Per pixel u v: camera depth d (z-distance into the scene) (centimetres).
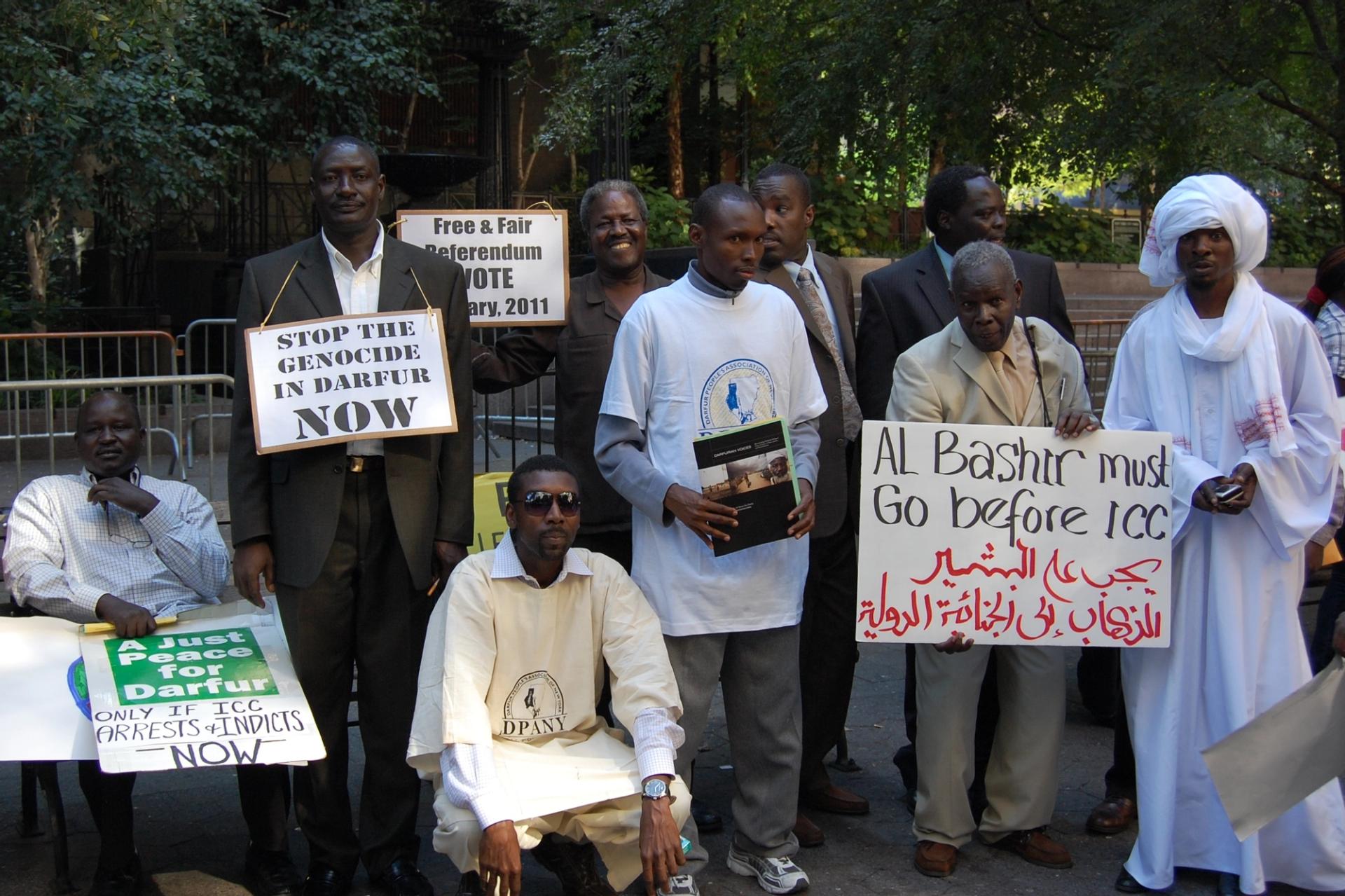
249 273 409
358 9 1313
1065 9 979
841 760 527
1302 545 406
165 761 365
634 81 1269
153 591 436
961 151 1065
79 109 1027
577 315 468
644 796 364
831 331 471
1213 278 408
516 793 364
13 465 943
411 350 400
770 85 1359
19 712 377
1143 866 411
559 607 389
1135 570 412
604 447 409
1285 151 940
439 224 480
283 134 1386
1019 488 412
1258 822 380
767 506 388
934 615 411
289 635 401
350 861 412
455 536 412
